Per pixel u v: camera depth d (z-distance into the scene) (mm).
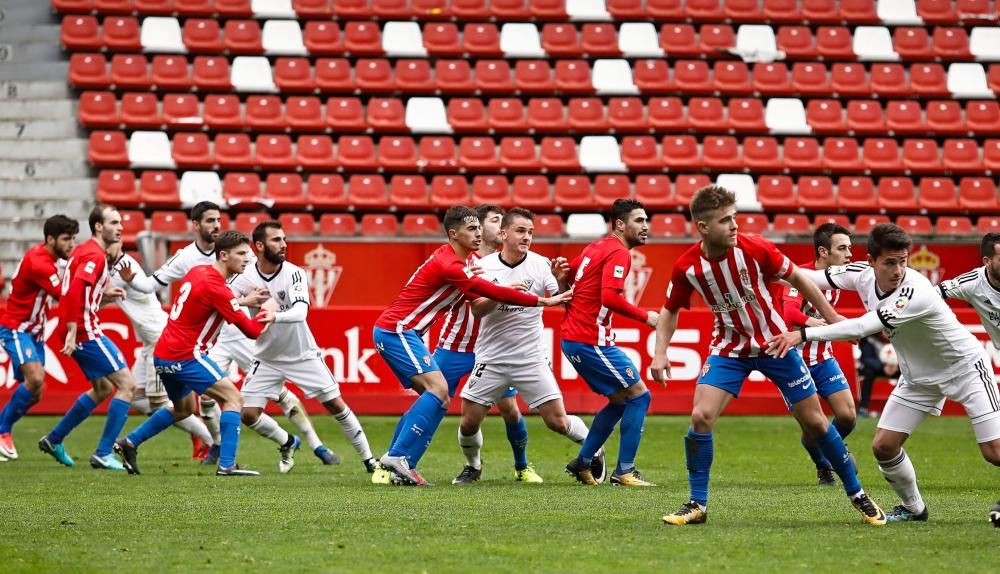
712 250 23750
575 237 56969
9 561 20578
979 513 27047
